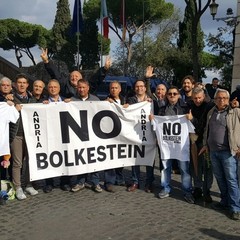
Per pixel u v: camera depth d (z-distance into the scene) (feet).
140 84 21.43
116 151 21.18
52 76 22.52
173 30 126.52
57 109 20.03
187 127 19.52
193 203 18.92
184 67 111.04
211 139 17.30
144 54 123.03
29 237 14.69
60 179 21.90
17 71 60.18
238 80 47.09
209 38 90.02
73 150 20.27
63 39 148.15
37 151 19.67
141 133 21.27
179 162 19.51
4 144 18.42
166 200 19.45
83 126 20.52
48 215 17.11
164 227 15.69
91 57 144.46
